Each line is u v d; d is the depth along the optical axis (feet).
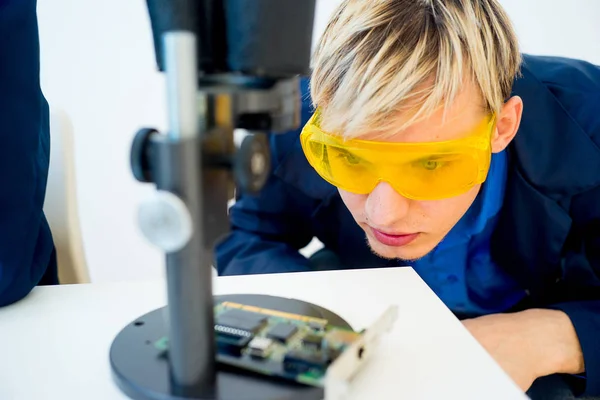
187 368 1.14
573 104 2.94
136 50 4.84
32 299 1.83
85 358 1.42
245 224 3.70
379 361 1.36
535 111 2.88
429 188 2.00
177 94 0.97
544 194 2.97
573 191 2.93
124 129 5.05
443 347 1.44
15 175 1.79
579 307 2.72
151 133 1.08
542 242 3.08
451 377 1.30
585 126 2.93
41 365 1.39
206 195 1.05
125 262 5.40
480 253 3.22
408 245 2.31
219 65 1.11
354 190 2.16
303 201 3.52
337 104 1.99
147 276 5.46
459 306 3.20
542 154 2.88
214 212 1.08
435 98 1.88
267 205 3.60
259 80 1.10
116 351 1.33
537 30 4.85
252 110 1.09
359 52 2.00
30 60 1.89
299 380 1.16
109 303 1.79
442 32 1.95
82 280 3.16
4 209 1.77
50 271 2.54
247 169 1.05
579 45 4.91
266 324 1.39
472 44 1.98
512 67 2.39
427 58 1.93
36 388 1.28
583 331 2.52
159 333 1.42
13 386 1.29
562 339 2.51
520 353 2.32
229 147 1.08
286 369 1.20
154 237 1.04
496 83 2.10
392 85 1.90
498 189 2.86
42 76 4.84
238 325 1.36
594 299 3.06
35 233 1.92
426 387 1.25
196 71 0.99
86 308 1.75
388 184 2.02
